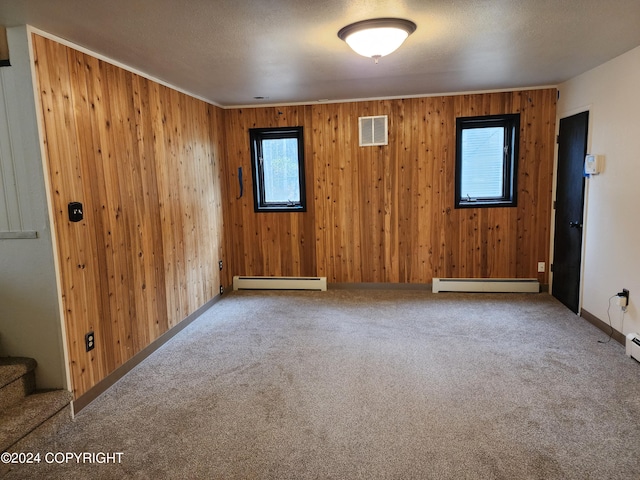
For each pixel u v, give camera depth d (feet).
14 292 8.31
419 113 16.28
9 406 7.83
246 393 9.25
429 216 16.75
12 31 7.57
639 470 6.55
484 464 6.77
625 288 11.03
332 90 14.62
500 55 10.68
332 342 11.97
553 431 7.57
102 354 9.57
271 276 17.90
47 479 6.71
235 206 17.81
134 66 10.72
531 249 16.29
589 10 7.71
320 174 17.21
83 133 9.01
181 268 13.46
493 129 16.16
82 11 7.07
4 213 8.11
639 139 10.32
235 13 7.38
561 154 14.92
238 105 17.11
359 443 7.39
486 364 10.30
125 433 7.92
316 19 7.80
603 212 12.10
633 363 10.15
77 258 8.79
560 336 11.96
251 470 6.79
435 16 7.86
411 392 9.07
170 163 12.82
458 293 16.61
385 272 17.38
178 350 11.76
